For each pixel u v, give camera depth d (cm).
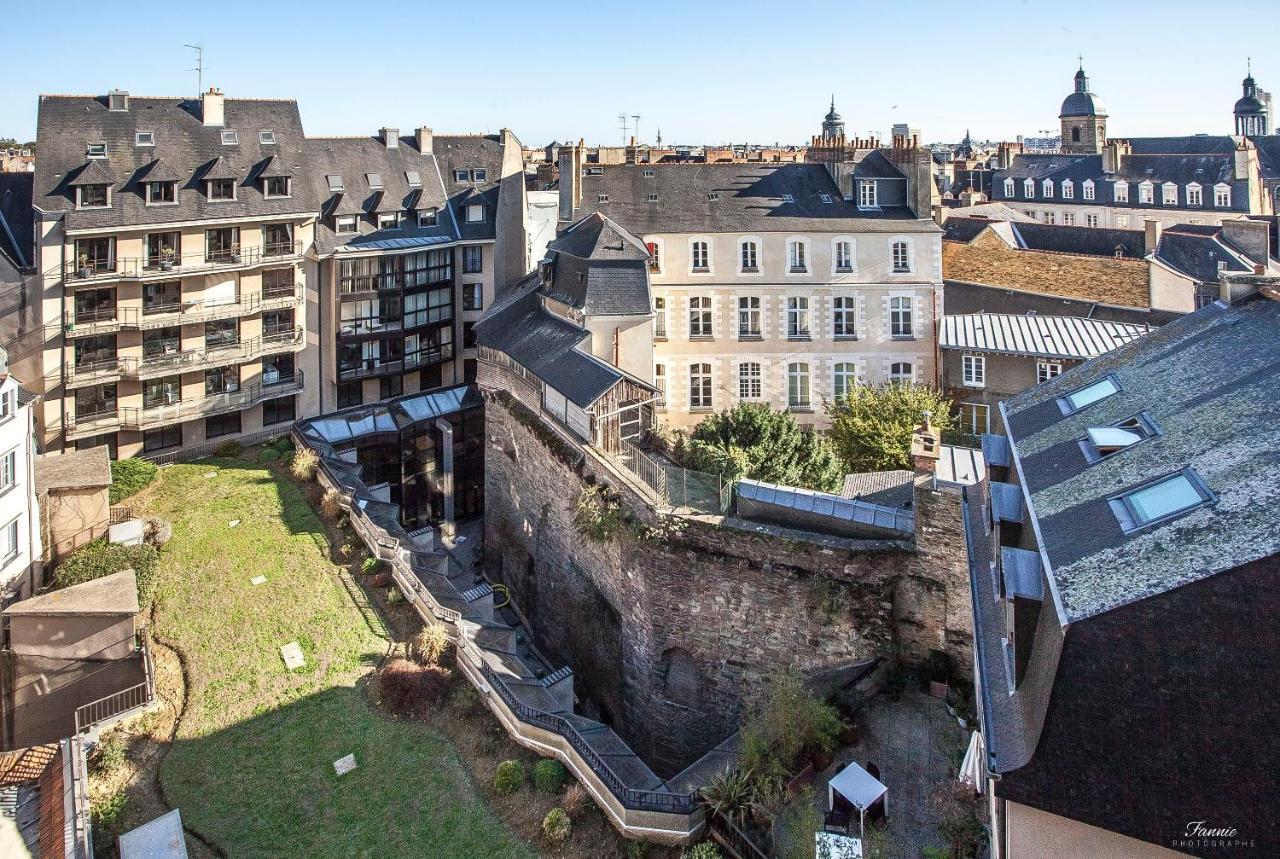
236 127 4903
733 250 4553
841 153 4819
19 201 4450
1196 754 1358
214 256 4641
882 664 2659
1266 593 1344
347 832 2302
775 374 4597
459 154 5816
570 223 4612
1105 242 6981
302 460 4253
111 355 4450
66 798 2278
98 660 2861
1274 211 9875
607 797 2305
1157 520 1573
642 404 3572
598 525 3188
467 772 2491
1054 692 1434
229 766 2489
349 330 5106
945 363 4291
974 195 9950
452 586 3353
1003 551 1808
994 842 1670
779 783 2230
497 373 4381
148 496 4075
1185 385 2042
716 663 2944
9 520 3139
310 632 3036
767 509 2897
